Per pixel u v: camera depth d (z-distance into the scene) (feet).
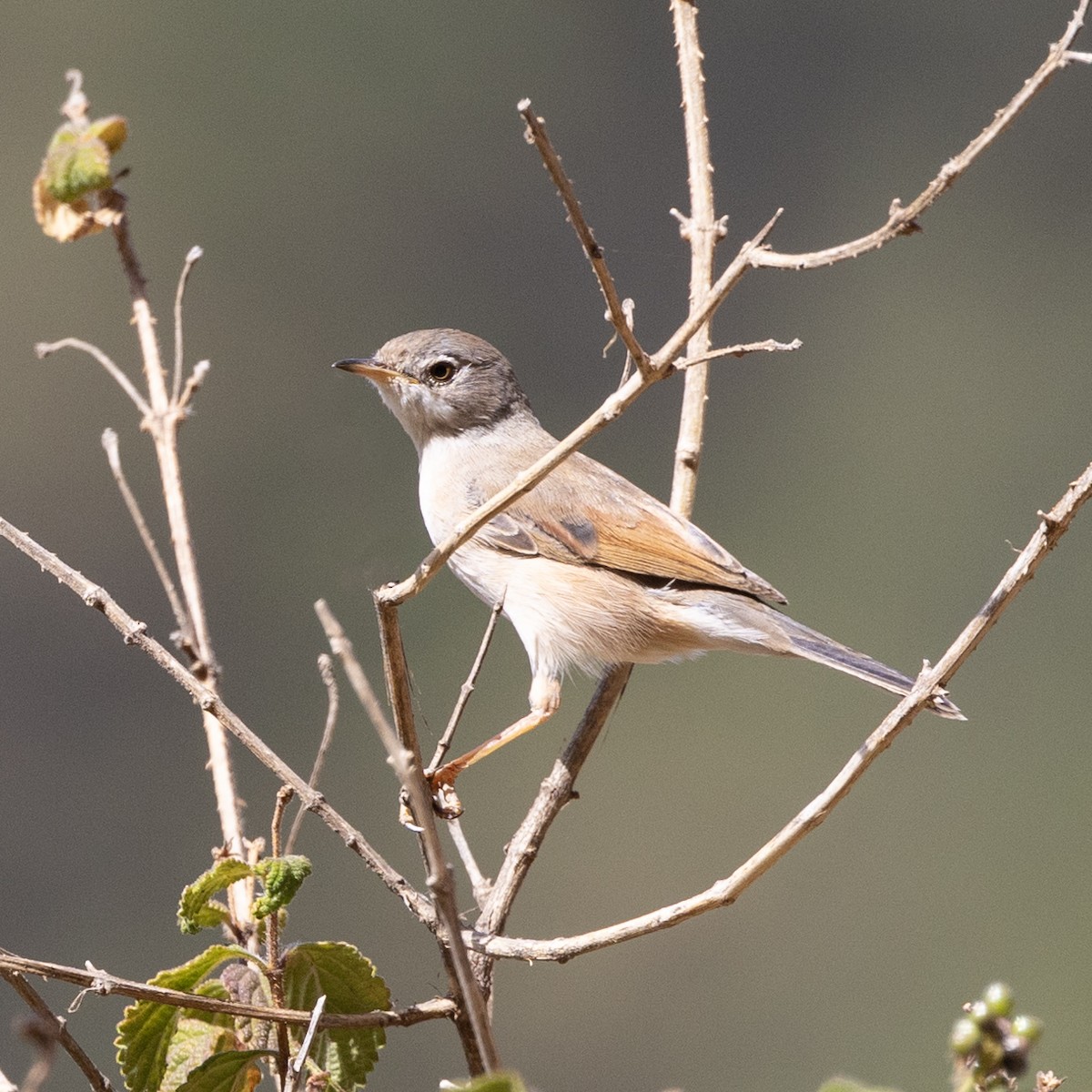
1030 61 68.08
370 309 63.72
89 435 61.41
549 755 54.29
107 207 16.65
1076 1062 45.60
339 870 47.70
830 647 23.56
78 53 67.87
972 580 61.82
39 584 55.21
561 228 63.57
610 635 24.21
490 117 66.08
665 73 66.80
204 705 14.32
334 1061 14.96
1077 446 65.87
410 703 14.15
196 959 14.65
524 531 24.84
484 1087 9.66
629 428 59.06
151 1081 14.76
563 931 51.06
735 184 67.10
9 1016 37.19
